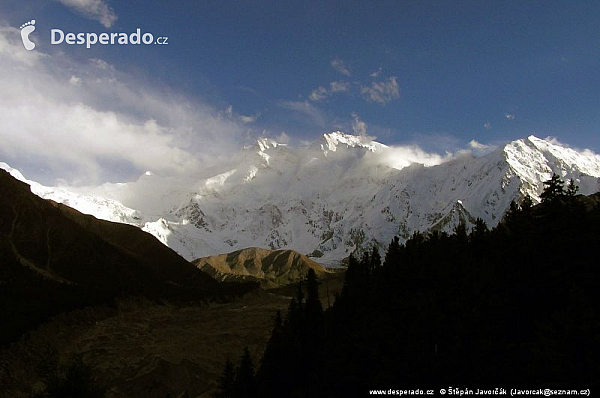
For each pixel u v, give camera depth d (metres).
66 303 150.50
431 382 60.31
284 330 89.44
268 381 84.06
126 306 171.62
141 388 114.12
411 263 83.88
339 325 84.19
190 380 119.88
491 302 64.75
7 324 127.56
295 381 82.75
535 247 72.94
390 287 82.19
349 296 90.12
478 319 60.09
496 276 71.50
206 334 156.38
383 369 63.47
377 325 68.69
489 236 88.31
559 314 53.06
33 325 129.50
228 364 87.31
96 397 52.03
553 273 68.62
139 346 137.12
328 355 76.81
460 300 64.62
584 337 50.41
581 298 52.81
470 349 58.72
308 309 92.62
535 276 70.50
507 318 65.75
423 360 60.75
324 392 71.62
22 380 108.44
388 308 74.31
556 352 51.12
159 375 118.81
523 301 68.88
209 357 135.25
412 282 79.25
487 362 57.75
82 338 137.62
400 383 61.94
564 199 79.06
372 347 66.69
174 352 133.25
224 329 164.75
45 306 144.50
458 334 59.78
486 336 59.47
